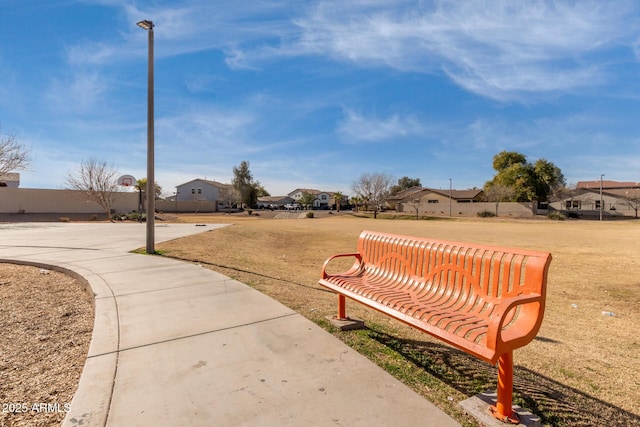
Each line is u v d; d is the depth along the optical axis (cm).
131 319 377
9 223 2475
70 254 823
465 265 310
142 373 260
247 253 1112
